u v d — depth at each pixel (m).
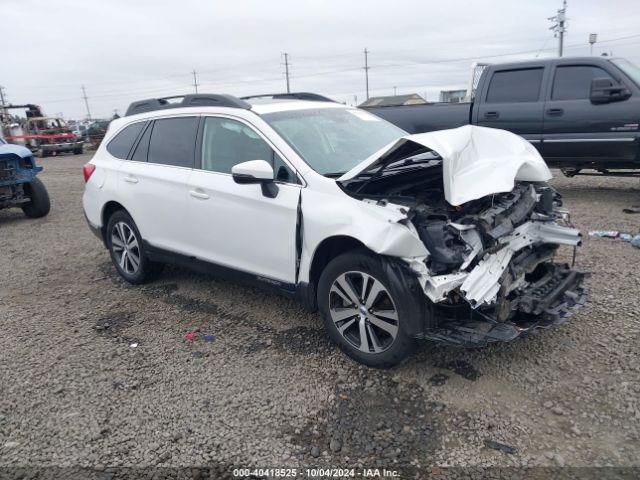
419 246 3.18
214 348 4.11
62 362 4.02
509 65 8.52
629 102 7.50
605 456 2.72
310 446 2.94
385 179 3.83
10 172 9.23
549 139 8.16
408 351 3.39
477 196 3.15
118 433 3.14
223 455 2.91
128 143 5.45
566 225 4.25
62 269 6.42
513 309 3.38
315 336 4.17
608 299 4.42
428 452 2.83
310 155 3.97
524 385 3.33
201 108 4.73
